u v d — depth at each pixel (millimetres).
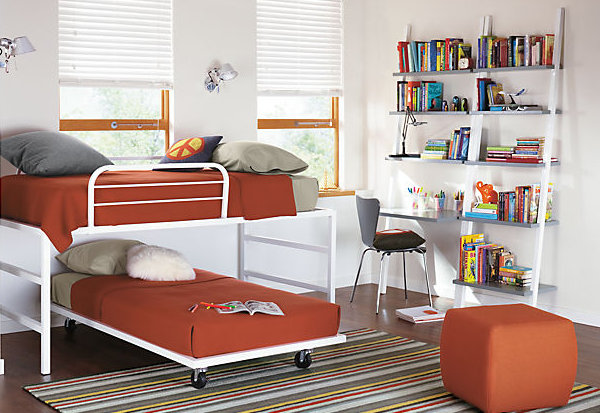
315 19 6172
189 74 5516
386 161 6312
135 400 3674
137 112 5461
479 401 3525
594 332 4957
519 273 5211
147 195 4262
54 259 5047
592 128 5023
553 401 3604
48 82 4977
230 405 3613
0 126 4844
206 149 5023
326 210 5012
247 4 5750
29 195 4254
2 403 3652
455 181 5840
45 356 4078
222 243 5711
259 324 3904
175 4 5418
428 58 5758
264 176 4750
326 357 4391
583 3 5012
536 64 5133
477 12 5605
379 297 5590
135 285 4461
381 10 6266
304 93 6160
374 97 6363
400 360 4340
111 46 5223
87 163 4602
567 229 5191
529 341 3516
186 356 3771
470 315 3646
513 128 5402
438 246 6000
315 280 6254
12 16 4824
